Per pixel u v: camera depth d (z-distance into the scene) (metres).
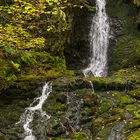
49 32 13.47
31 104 10.74
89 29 15.48
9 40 9.65
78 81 10.98
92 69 14.91
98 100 10.35
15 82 11.20
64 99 10.51
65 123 9.67
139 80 11.27
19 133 9.73
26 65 12.53
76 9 14.80
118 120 9.49
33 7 8.27
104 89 10.92
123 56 14.71
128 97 10.52
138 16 15.30
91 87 10.91
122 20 15.70
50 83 11.11
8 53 12.38
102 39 15.58
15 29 9.57
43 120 9.98
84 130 9.53
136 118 9.42
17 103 10.79
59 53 13.70
